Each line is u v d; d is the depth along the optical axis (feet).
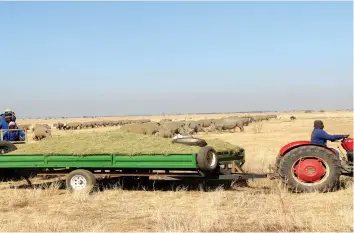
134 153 36.11
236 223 25.36
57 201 33.37
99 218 27.55
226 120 158.71
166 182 41.04
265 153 64.69
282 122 230.07
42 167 38.27
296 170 34.47
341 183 37.19
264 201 31.14
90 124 251.60
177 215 27.35
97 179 42.11
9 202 32.83
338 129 137.80
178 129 134.82
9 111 51.96
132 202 32.45
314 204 30.14
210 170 34.47
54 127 270.26
